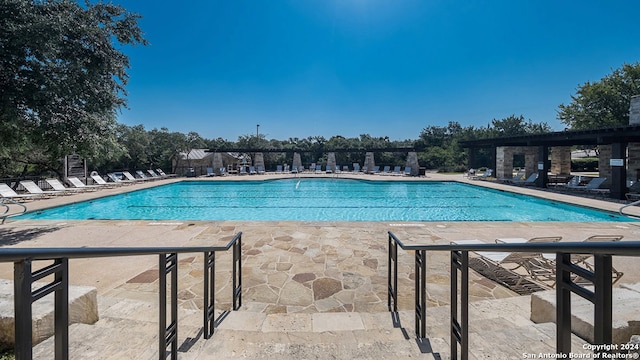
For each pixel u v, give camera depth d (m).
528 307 3.01
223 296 3.55
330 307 3.34
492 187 15.02
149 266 4.38
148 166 25.42
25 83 6.27
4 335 2.05
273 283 3.94
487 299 3.45
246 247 5.43
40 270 1.02
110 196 12.91
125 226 6.96
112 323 2.55
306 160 32.25
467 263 1.61
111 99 7.89
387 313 3.04
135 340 2.23
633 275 3.99
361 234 6.30
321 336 2.52
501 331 2.27
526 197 12.55
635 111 12.85
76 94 7.11
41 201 10.79
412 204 12.56
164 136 25.67
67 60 6.95
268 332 2.56
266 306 3.35
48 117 6.46
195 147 27.75
